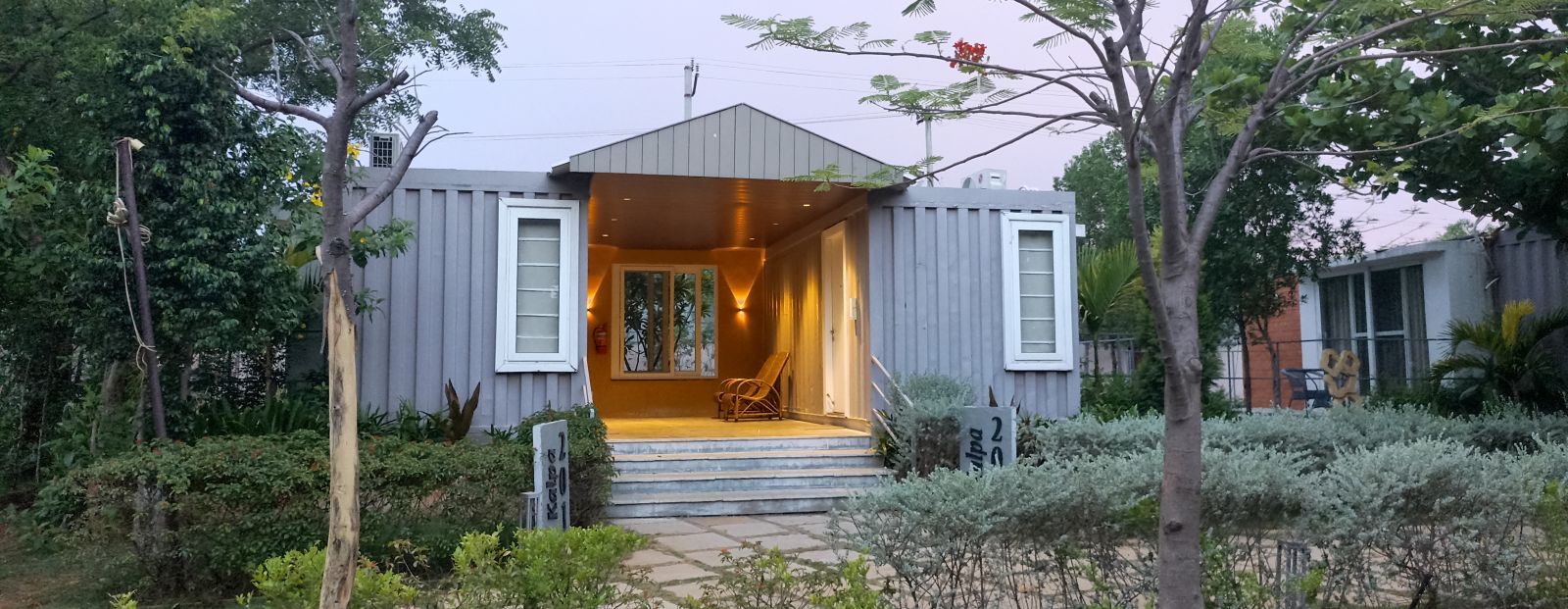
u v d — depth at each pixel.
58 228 8.46
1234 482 4.33
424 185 9.43
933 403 9.52
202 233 7.84
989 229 10.75
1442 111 7.33
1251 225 17.02
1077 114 3.62
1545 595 4.56
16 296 9.38
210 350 8.30
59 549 6.96
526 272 9.61
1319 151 3.56
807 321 12.75
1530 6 3.70
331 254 3.03
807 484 9.54
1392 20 4.61
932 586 4.09
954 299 10.57
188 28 5.98
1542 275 13.80
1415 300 16.64
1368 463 4.64
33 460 9.71
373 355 9.16
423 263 9.37
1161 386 11.97
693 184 9.90
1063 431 8.87
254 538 5.79
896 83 3.93
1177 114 3.65
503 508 6.26
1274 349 18.23
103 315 7.89
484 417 9.36
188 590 5.88
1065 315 10.85
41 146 9.91
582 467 7.69
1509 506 4.61
